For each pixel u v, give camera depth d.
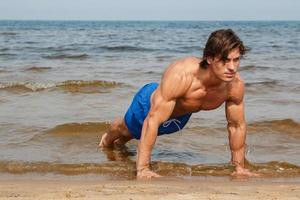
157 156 6.10
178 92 4.85
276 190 4.05
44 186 4.27
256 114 8.67
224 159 5.97
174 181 4.73
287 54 24.64
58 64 18.61
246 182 4.78
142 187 4.16
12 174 5.16
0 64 18.23
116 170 5.36
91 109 8.97
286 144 6.76
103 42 36.25
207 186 4.29
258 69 16.86
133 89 11.52
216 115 8.45
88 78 13.91
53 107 9.13
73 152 6.21
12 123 7.73
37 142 6.67
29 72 15.52
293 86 12.20
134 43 34.97
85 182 4.60
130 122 5.69
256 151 6.36
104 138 6.45
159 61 20.30
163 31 70.25
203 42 36.78
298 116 8.52
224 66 4.45
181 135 7.16
